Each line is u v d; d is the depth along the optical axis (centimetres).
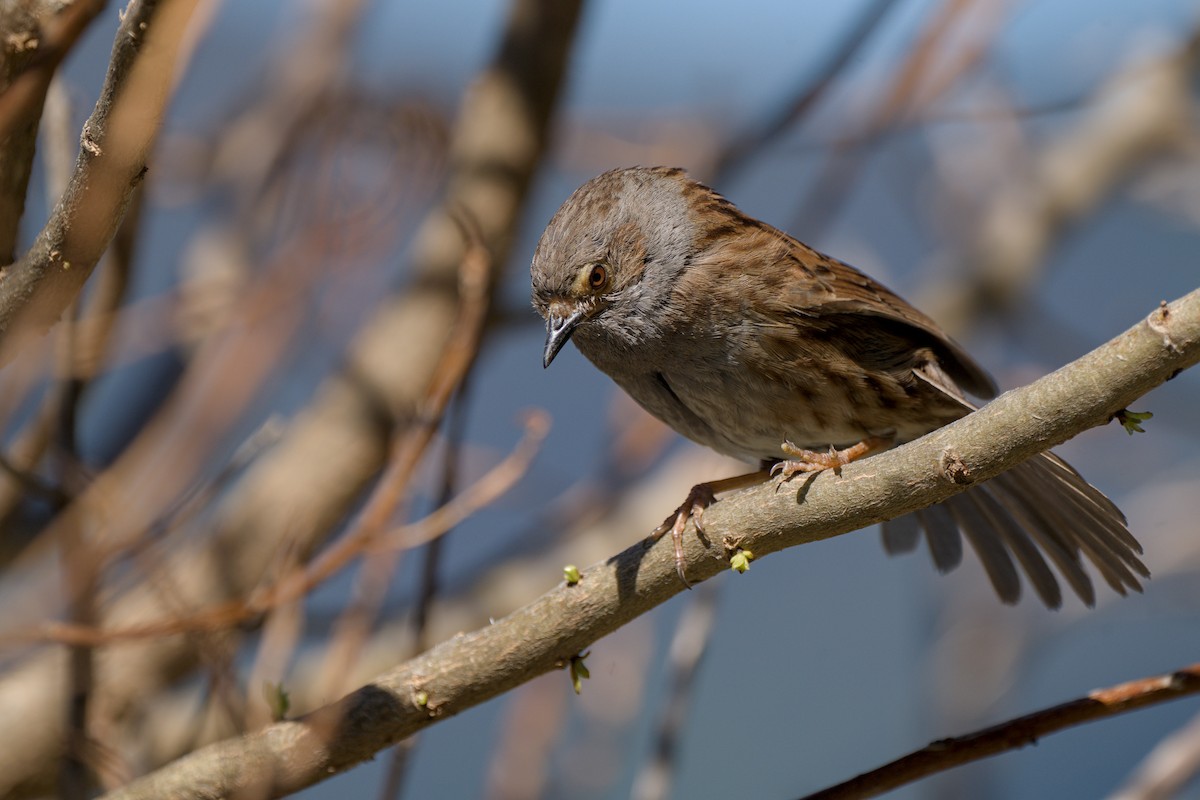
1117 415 581
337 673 743
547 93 1044
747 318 848
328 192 875
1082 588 832
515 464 797
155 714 951
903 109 1055
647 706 1401
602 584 657
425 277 1030
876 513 625
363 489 1012
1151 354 558
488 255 842
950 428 607
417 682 658
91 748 738
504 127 1038
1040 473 809
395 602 1055
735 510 649
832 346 857
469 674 656
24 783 919
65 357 745
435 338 1016
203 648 704
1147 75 1362
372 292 1083
